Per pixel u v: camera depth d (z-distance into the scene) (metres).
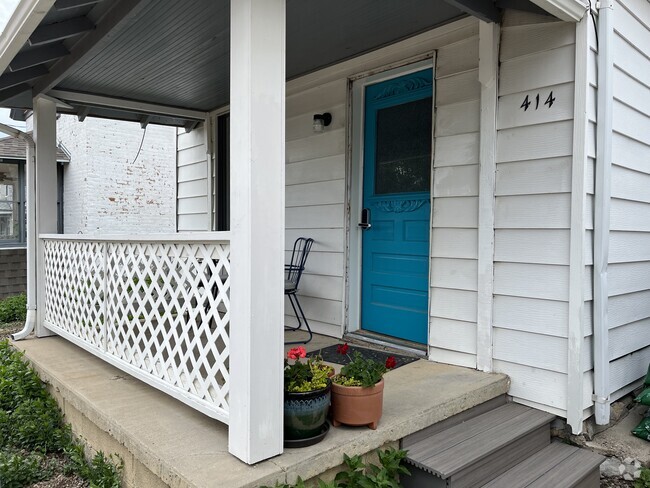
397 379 2.68
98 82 4.15
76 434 2.73
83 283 3.33
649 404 2.61
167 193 10.47
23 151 9.68
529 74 2.62
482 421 2.47
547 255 2.57
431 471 1.99
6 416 2.86
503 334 2.76
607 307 2.58
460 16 2.91
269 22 1.75
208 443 1.94
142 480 2.06
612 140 2.72
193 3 2.68
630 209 2.97
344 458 1.91
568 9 2.32
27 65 3.09
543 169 2.58
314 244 3.97
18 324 6.08
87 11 2.74
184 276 2.21
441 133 3.03
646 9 3.11
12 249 8.38
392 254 3.53
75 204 9.92
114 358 2.87
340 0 2.69
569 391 2.50
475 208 2.87
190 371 2.35
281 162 1.81
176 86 4.31
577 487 2.22
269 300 1.78
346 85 3.68
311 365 2.12
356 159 3.72
